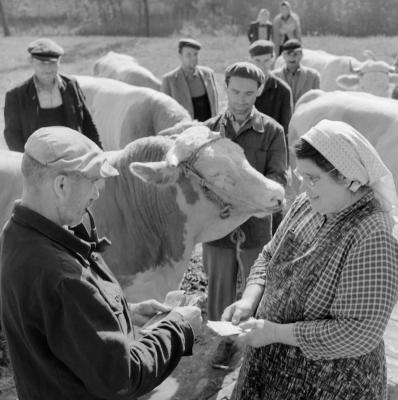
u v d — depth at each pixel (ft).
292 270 6.85
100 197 10.14
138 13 80.43
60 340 5.42
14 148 15.16
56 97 14.80
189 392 11.53
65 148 5.58
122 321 6.06
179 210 9.91
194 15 80.53
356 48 61.98
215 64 56.44
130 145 10.19
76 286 5.33
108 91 21.99
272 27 43.42
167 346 6.17
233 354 12.53
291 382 7.01
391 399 10.37
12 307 5.57
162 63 57.62
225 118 11.27
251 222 11.39
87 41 73.87
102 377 5.44
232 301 11.94
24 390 5.94
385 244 6.21
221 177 9.44
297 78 24.86
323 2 74.28
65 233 5.62
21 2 86.12
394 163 16.26
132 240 10.24
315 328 6.47
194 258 17.31
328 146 6.23
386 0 72.18
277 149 11.23
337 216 6.54
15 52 65.67
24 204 5.74
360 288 6.23
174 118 19.36
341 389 6.73
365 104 17.43
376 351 6.87
